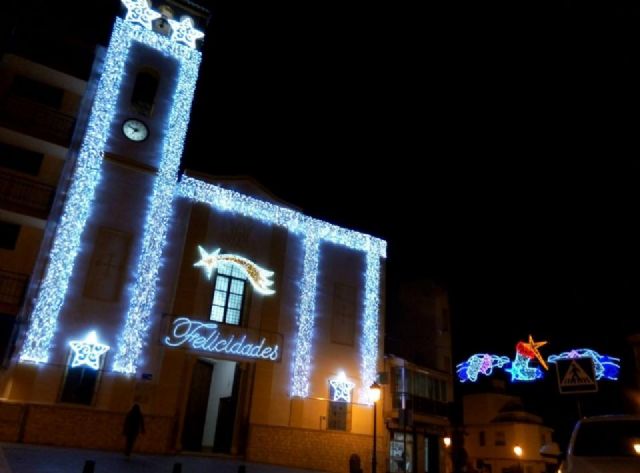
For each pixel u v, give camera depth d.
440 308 36.78
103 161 21.42
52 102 22.62
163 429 19.92
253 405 22.41
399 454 28.02
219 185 24.23
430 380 32.12
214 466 17.84
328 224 27.34
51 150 21.58
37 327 18.64
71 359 19.05
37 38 22.59
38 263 19.55
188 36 25.33
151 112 23.30
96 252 20.44
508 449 43.34
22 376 18.08
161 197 22.22
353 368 25.83
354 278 27.38
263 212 25.16
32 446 16.78
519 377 21.56
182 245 22.38
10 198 20.28
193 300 21.94
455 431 14.95
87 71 22.94
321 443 23.53
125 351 19.98
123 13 24.09
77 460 14.41
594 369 9.11
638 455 6.80
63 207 20.19
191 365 21.53
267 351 23.27
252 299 23.64
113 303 20.27
